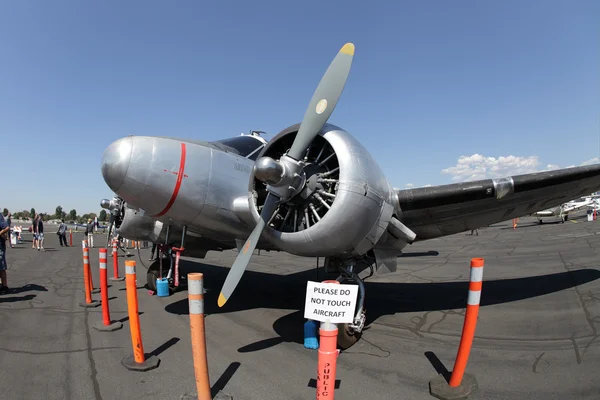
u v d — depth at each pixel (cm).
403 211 509
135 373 353
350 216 392
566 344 406
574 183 468
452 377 308
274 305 631
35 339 452
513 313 529
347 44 409
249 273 995
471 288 293
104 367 367
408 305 610
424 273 916
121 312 584
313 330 423
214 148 527
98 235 3494
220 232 554
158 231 661
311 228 400
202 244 695
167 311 591
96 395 311
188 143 497
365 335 464
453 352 403
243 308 610
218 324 519
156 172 455
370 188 402
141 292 745
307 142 408
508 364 363
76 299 677
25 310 595
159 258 724
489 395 304
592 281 690
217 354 404
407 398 303
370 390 318
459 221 555
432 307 595
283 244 426
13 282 859
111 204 768
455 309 579
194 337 279
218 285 819
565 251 1136
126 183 449
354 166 399
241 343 441
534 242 1500
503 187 457
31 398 307
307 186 421
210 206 500
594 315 496
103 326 494
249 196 463
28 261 1271
